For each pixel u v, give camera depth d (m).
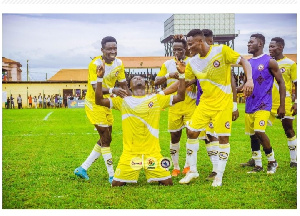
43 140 12.88
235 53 6.76
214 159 7.50
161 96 6.83
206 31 7.55
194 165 7.21
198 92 7.66
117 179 6.89
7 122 19.67
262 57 7.88
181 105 7.86
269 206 5.96
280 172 7.97
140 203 6.08
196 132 7.13
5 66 39.28
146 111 6.73
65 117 23.03
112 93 6.84
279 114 7.98
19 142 12.42
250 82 6.62
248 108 7.97
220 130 6.95
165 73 8.08
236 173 7.91
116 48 7.25
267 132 14.06
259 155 8.11
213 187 6.84
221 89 6.94
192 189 6.73
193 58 7.02
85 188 6.89
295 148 8.46
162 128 16.22
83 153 10.37
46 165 8.81
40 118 22.39
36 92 40.59
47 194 6.57
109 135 7.38
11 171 8.20
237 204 6.04
